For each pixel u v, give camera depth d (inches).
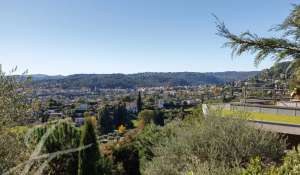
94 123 508.1
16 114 224.2
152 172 385.4
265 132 368.5
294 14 110.4
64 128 476.4
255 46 113.7
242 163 335.3
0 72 238.8
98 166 526.0
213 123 385.7
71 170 494.0
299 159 191.8
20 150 179.6
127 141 927.7
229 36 116.6
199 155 362.6
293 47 110.7
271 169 184.7
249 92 707.4
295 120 489.1
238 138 358.0
